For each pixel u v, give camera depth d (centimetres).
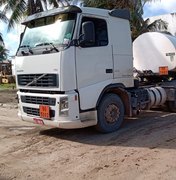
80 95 770
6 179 575
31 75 811
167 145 720
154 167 591
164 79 1163
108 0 2069
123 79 869
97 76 802
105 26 823
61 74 745
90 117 798
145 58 1144
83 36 755
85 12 777
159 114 1091
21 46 853
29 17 861
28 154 710
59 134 863
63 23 777
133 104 917
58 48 750
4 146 779
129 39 881
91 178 559
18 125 1008
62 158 670
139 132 843
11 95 1973
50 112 775
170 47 1091
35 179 570
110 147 727
